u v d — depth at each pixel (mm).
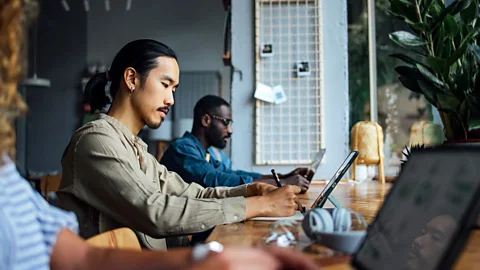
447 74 1837
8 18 606
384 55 4164
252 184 1886
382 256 679
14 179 682
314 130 3662
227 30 4160
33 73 9703
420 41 1949
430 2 1986
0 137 619
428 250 607
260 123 3670
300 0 3688
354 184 3107
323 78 3678
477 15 1929
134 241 1109
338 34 3688
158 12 10445
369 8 4262
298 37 3689
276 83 3686
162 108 1748
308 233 961
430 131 3027
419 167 737
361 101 4223
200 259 595
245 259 586
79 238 812
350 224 962
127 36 10344
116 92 1742
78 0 10109
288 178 2531
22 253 649
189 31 10461
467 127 1785
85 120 9109
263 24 3699
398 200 731
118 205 1496
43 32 9891
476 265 769
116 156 1524
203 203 1443
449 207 608
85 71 10031
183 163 2850
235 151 3678
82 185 1538
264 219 1482
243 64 3703
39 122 9703
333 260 856
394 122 4000
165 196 1478
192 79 10383
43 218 729
